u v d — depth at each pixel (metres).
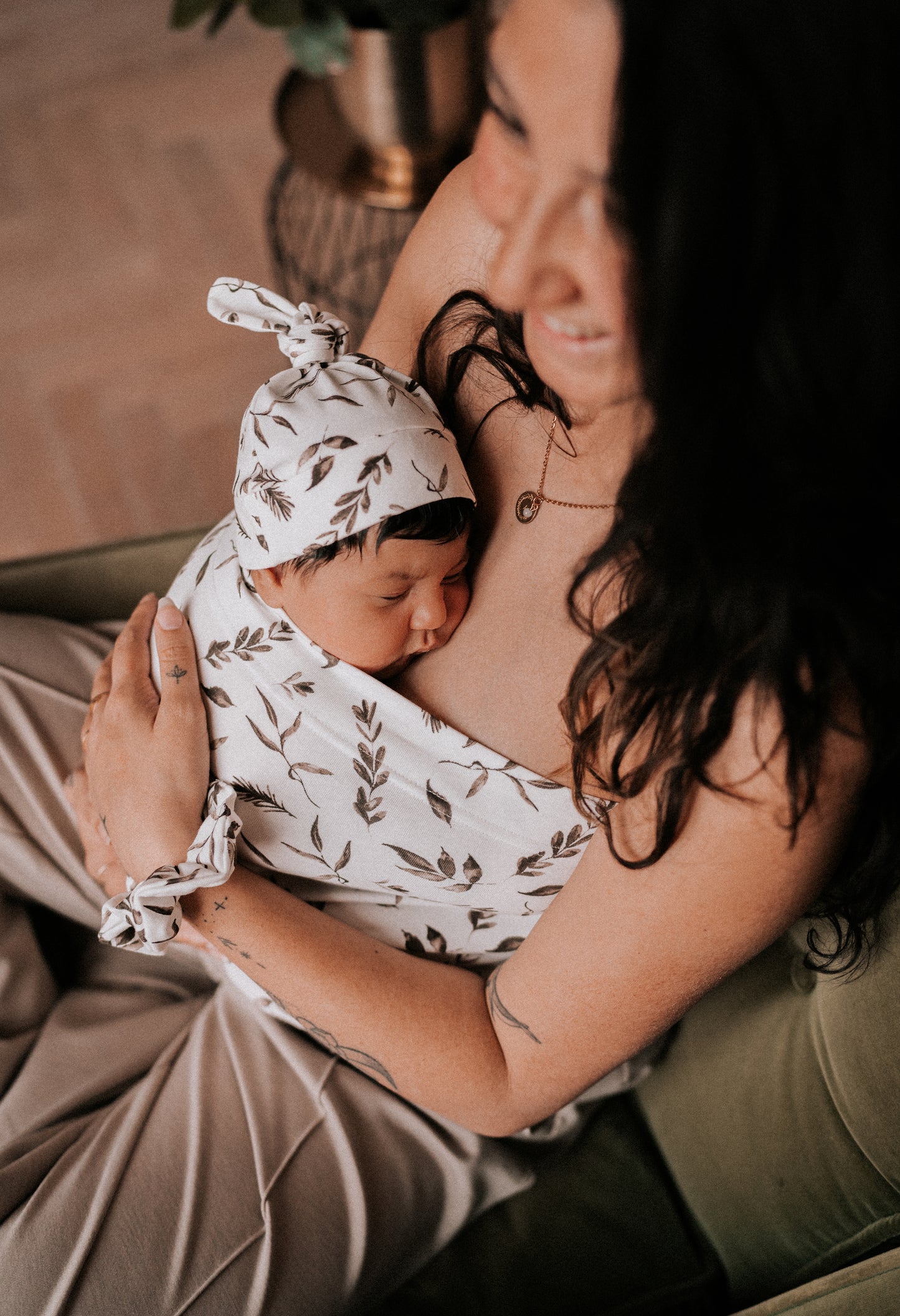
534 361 0.49
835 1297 0.61
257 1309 0.69
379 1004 0.69
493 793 0.66
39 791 0.91
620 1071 0.85
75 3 2.59
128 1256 0.70
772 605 0.47
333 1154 0.77
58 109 2.39
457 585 0.68
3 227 2.18
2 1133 0.79
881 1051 0.62
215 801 0.70
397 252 1.98
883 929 0.62
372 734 0.67
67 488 1.86
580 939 0.61
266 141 2.31
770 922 0.57
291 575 0.64
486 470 0.71
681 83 0.35
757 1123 0.75
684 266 0.38
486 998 0.71
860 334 0.40
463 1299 0.78
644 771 0.56
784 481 0.44
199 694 0.73
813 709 0.49
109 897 0.92
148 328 2.03
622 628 0.54
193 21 1.19
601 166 0.38
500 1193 0.81
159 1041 0.87
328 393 0.63
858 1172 0.67
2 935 0.88
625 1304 0.77
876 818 0.57
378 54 1.27
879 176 0.37
